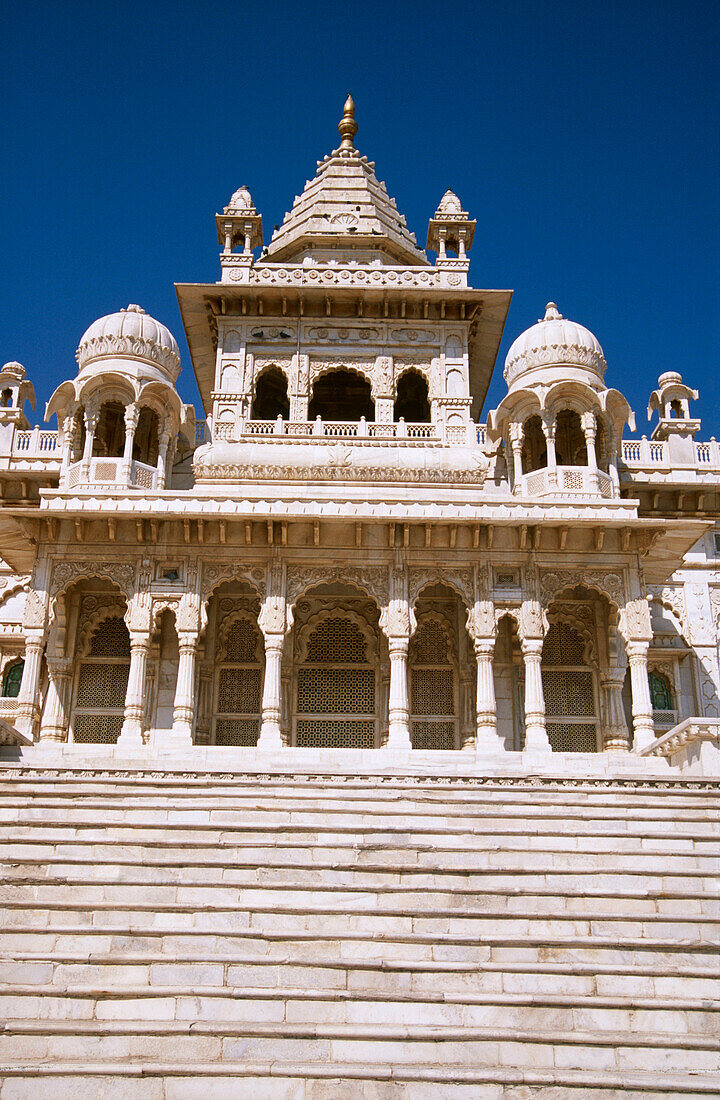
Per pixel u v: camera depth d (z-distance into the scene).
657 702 30.88
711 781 18.31
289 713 27.28
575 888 14.01
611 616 28.23
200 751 23.41
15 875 14.02
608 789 17.25
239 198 33.81
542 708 25.00
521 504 26.80
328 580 25.89
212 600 28.16
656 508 32.25
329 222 35.22
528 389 29.25
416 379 33.06
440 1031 11.66
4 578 32.34
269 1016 12.08
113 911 13.45
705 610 31.69
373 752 23.39
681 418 33.28
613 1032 11.98
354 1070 11.07
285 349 31.92
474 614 25.69
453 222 33.78
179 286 31.31
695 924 13.44
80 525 25.81
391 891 13.84
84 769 18.80
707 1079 11.19
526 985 12.57
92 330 29.97
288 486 29.16
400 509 25.92
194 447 32.28
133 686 24.91
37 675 25.12
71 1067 11.02
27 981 12.45
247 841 14.85
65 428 29.00
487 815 15.95
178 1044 11.56
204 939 13.03
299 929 13.34
